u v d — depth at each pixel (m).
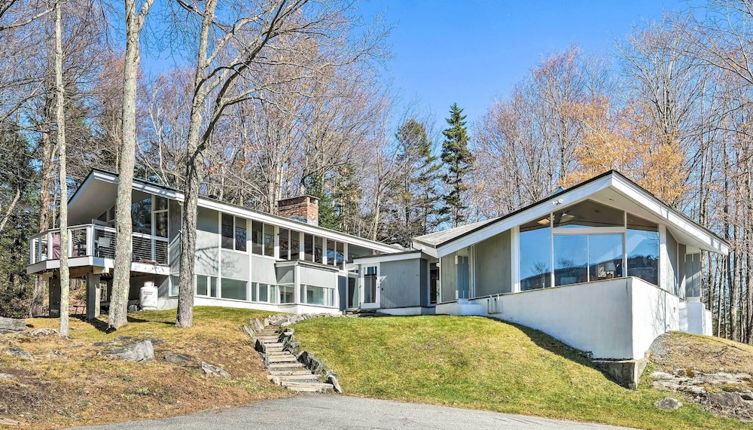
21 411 9.70
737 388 14.88
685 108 35.12
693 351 17.73
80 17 23.14
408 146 49.88
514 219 21.62
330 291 31.75
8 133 33.44
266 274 29.58
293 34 19.41
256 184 43.00
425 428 10.49
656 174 32.94
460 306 23.20
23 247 40.75
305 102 37.28
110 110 35.84
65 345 14.69
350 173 47.84
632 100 36.72
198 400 12.12
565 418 13.14
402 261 28.55
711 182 33.09
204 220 26.77
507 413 13.20
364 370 16.42
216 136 42.41
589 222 20.83
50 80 28.58
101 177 25.00
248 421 10.31
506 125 46.12
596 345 17.81
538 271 21.16
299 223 30.66
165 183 40.69
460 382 15.87
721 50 23.19
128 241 19.98
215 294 26.75
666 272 20.86
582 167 39.03
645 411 14.28
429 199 55.81
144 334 17.34
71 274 25.25
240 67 18.72
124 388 11.75
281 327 20.36
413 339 18.78
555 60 43.47
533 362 17.31
